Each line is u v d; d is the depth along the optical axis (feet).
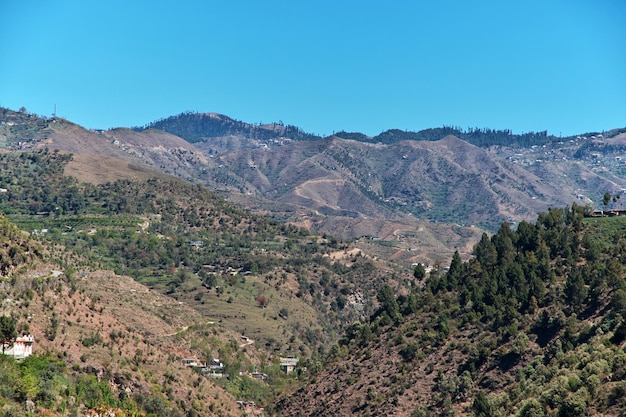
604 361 471.21
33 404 423.23
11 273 600.80
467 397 549.13
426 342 619.67
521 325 587.68
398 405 563.89
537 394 490.49
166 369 588.09
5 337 468.75
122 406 490.49
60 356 506.07
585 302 582.35
